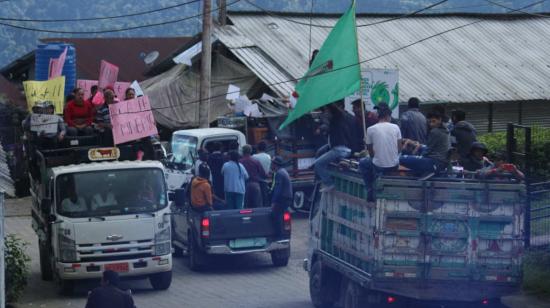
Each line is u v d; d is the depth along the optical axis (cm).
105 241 2838
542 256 2748
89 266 2828
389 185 2056
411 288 2080
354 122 2514
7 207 5050
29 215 4806
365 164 2153
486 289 2092
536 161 3797
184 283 3073
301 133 4516
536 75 5828
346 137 2481
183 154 4141
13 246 2759
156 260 2880
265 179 3584
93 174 2883
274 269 3303
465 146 2444
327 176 2477
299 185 4494
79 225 2822
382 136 2150
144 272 2872
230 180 3397
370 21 6172
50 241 2964
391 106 4488
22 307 2728
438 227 2070
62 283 2891
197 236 3238
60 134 3144
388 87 4472
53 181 2880
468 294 2091
